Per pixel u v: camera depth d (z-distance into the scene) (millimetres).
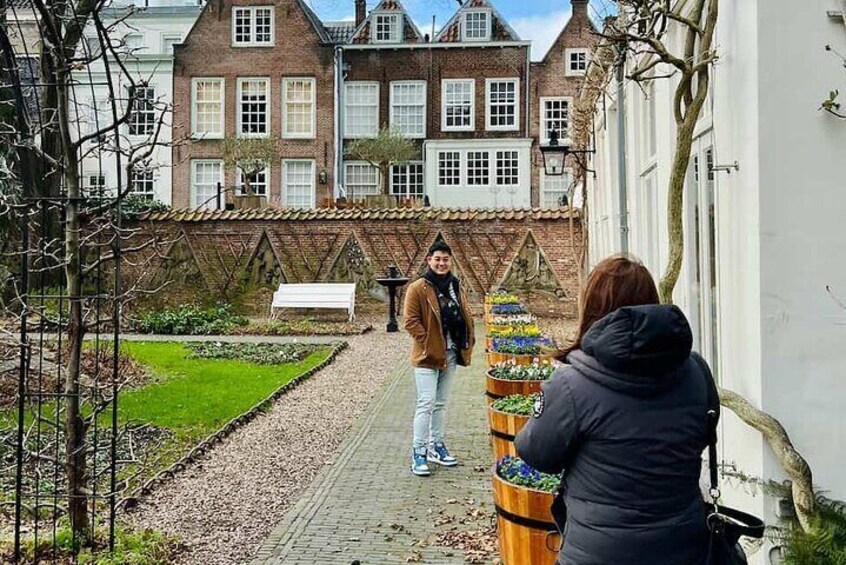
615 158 11344
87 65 4438
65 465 4602
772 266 3781
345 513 5395
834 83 3740
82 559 4301
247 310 20547
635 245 8391
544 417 2336
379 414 8836
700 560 2248
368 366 12562
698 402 2318
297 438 7695
